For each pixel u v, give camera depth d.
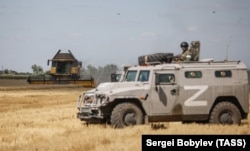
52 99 60.91
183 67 27.67
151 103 26.95
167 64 27.66
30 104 51.41
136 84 27.30
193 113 27.48
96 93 27.73
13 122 30.89
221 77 28.06
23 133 24.73
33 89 85.94
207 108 27.62
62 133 24.33
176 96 27.30
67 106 48.62
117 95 26.59
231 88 28.06
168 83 27.33
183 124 26.83
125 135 21.66
